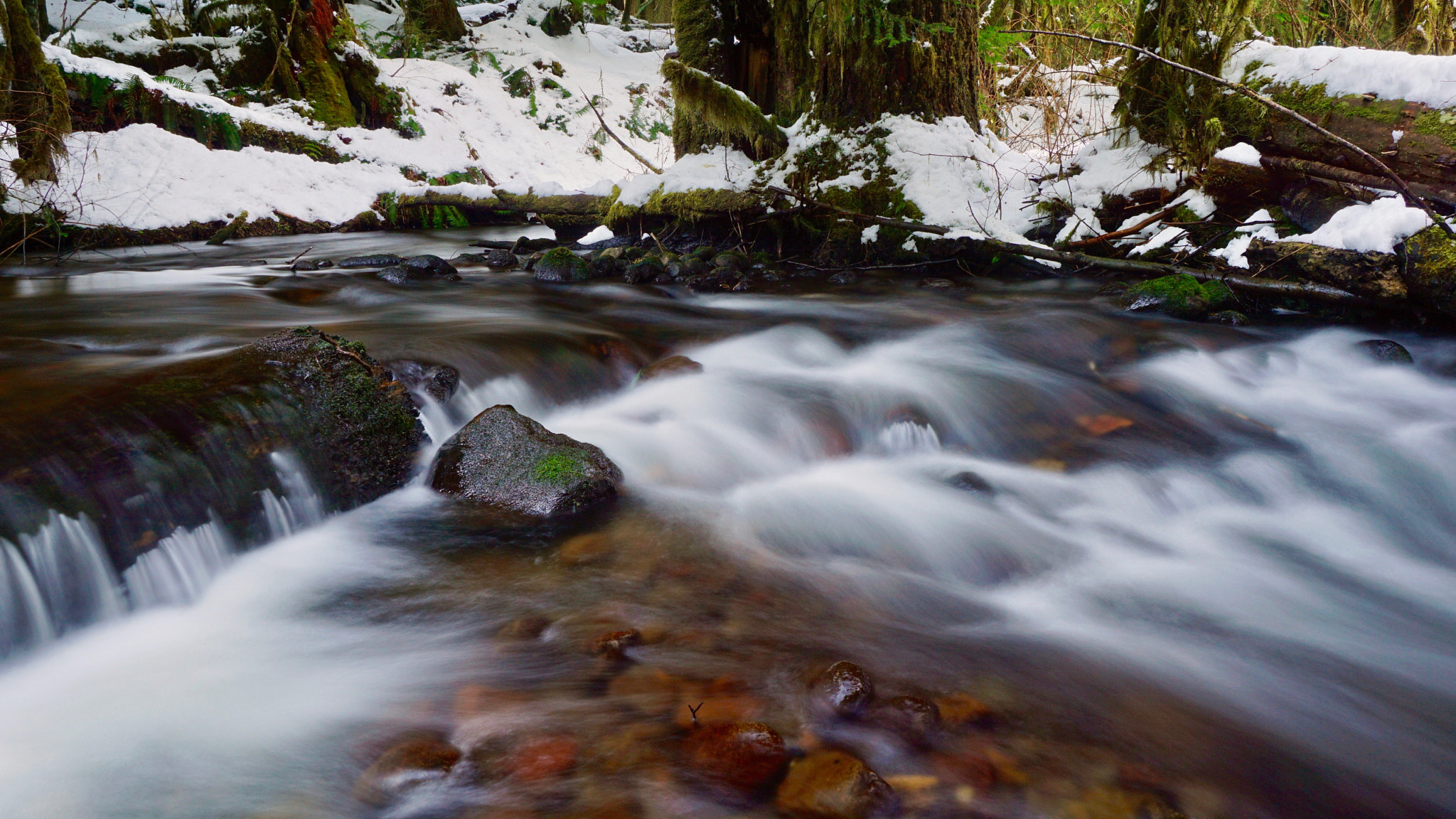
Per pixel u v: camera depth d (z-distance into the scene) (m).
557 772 2.13
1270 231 7.52
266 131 13.19
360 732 2.32
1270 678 2.81
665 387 5.32
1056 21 11.73
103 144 11.07
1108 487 4.41
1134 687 2.69
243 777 2.16
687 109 9.66
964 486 4.32
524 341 5.49
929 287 8.40
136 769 2.19
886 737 2.30
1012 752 2.29
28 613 2.65
